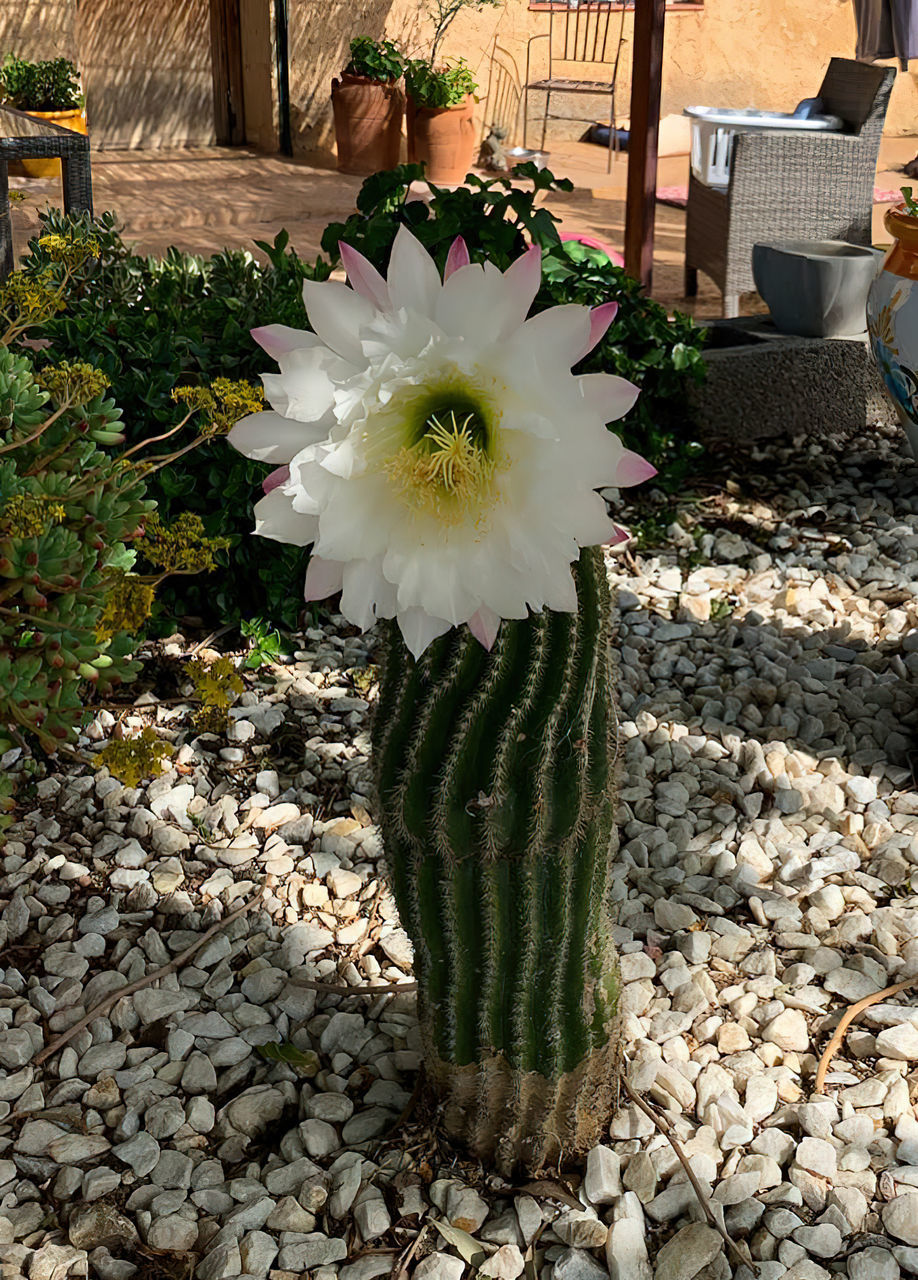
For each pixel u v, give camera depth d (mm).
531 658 1422
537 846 1491
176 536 2158
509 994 1618
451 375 1137
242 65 10367
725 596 3627
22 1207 1814
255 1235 1734
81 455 2203
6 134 4223
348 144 9570
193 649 3195
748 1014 2154
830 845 2584
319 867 2520
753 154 5727
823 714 3027
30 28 9164
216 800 2730
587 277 4062
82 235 3664
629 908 2428
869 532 3980
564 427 1142
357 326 1188
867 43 6176
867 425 4785
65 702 1925
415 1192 1796
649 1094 1969
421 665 1451
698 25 10453
